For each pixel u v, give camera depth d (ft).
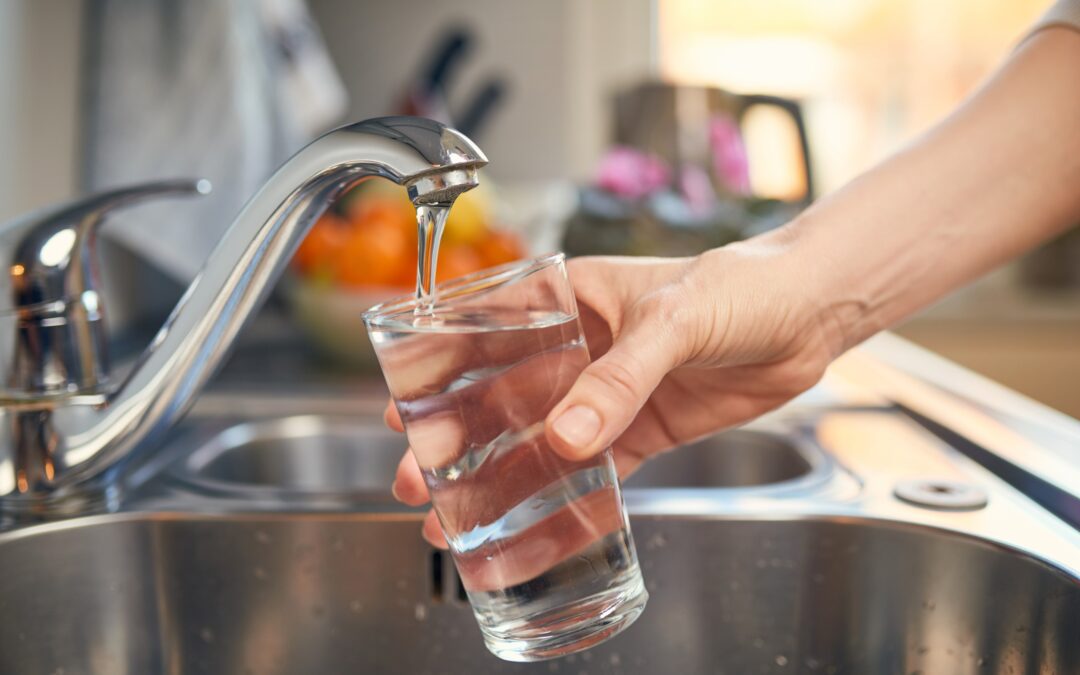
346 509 2.15
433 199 1.62
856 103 8.29
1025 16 8.07
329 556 2.12
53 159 3.46
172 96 3.57
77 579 2.08
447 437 1.54
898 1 8.19
